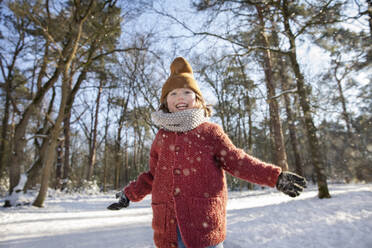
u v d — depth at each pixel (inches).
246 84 570.6
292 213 187.9
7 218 255.4
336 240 120.3
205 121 62.2
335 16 249.4
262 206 246.1
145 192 66.8
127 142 1061.8
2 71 491.8
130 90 687.7
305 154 783.1
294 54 289.9
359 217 154.6
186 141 57.7
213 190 54.0
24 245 143.7
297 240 125.1
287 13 265.4
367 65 281.1
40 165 441.4
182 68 70.9
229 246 120.6
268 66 505.4
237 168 54.9
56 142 394.0
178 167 55.6
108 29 418.9
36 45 490.0
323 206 202.2
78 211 324.8
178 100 64.2
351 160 313.7
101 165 1460.4
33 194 440.1
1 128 649.0
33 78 542.0
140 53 556.7
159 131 67.0
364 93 317.4
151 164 67.7
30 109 423.8
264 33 288.5
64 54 407.2
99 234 168.9
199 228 50.1
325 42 265.6
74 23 407.8
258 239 129.5
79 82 496.7
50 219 247.4
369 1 231.0
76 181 831.7
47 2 397.7
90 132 947.3
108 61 566.6
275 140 586.2
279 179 49.3
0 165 544.4
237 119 762.2
